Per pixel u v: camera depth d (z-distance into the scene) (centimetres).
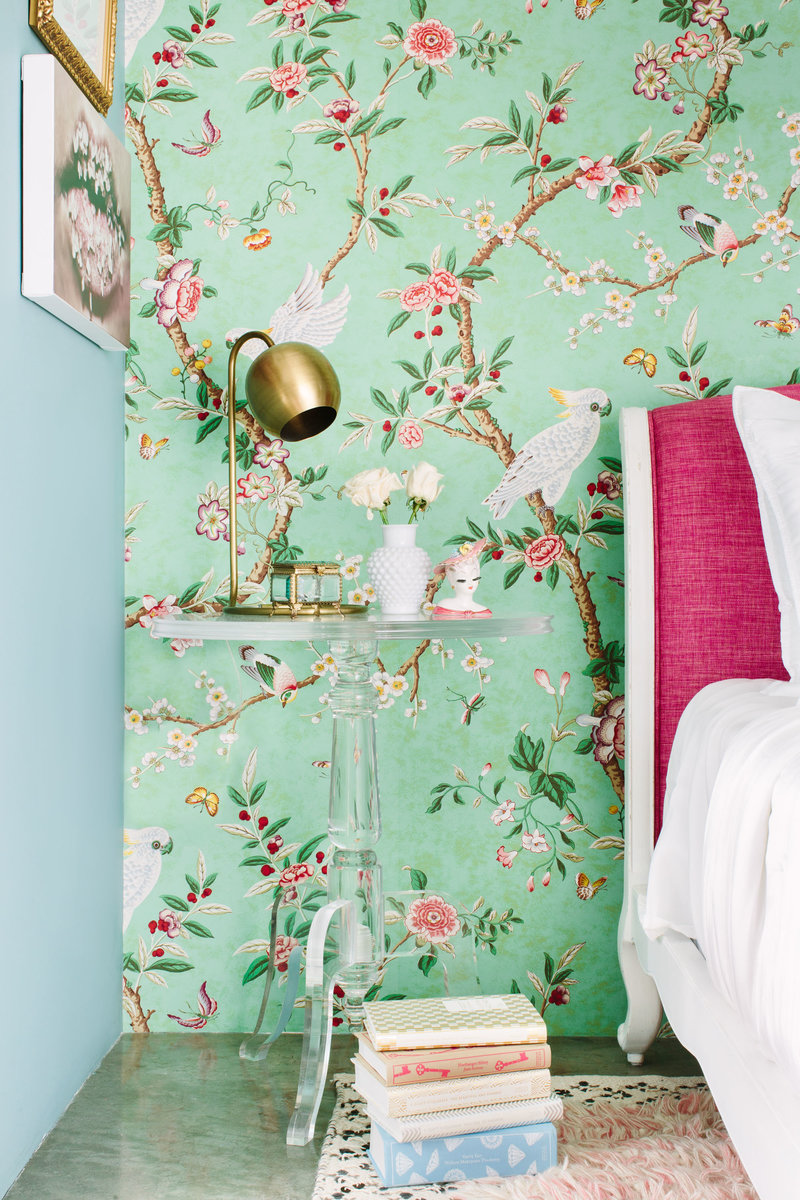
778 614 158
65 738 147
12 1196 124
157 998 177
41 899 137
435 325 177
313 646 178
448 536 177
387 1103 125
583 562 178
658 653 162
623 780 177
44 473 138
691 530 160
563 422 177
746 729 116
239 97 176
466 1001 142
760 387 176
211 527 178
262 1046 166
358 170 176
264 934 178
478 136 176
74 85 140
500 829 177
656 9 175
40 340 137
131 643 178
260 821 178
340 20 175
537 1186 122
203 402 178
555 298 176
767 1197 92
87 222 146
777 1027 92
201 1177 128
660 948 139
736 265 175
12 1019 127
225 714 178
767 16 175
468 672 178
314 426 161
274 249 177
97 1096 152
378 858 177
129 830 177
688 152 175
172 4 175
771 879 97
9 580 126
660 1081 154
